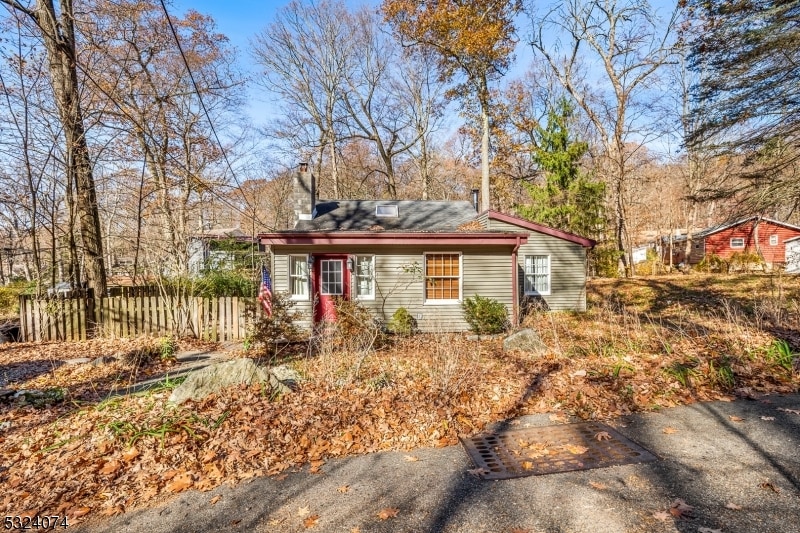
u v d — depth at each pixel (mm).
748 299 14203
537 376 6492
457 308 12508
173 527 3121
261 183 29312
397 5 21344
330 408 5137
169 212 14414
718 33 12273
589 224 21859
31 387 6684
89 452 4195
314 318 12141
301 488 3609
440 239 12055
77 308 10672
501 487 3500
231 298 11047
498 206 28484
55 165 11234
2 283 21391
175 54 19109
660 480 3510
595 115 25125
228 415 4824
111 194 14508
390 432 4680
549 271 15406
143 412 5008
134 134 12781
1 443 4551
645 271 28094
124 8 11828
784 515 2973
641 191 35562
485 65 21594
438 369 6344
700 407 5227
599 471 3709
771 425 4590
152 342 10148
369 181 36406
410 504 3305
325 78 28578
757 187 11969
